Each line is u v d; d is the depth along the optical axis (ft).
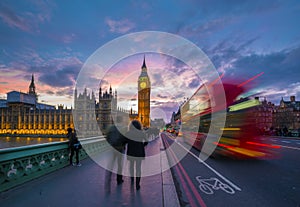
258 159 30.40
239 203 13.83
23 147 17.12
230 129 30.48
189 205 13.62
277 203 13.74
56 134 387.34
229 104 30.78
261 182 18.69
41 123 411.34
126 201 13.23
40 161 20.06
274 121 313.53
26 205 12.48
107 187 16.16
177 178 20.84
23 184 16.97
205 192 16.25
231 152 30.07
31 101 462.60
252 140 30.07
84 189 15.72
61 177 19.54
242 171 23.24
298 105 285.02
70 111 393.29
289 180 19.21
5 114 433.89
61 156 24.25
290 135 87.04
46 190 15.44
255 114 30.73
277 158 30.91
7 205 12.46
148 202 13.05
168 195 14.19
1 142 317.01
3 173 15.21
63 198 13.73
